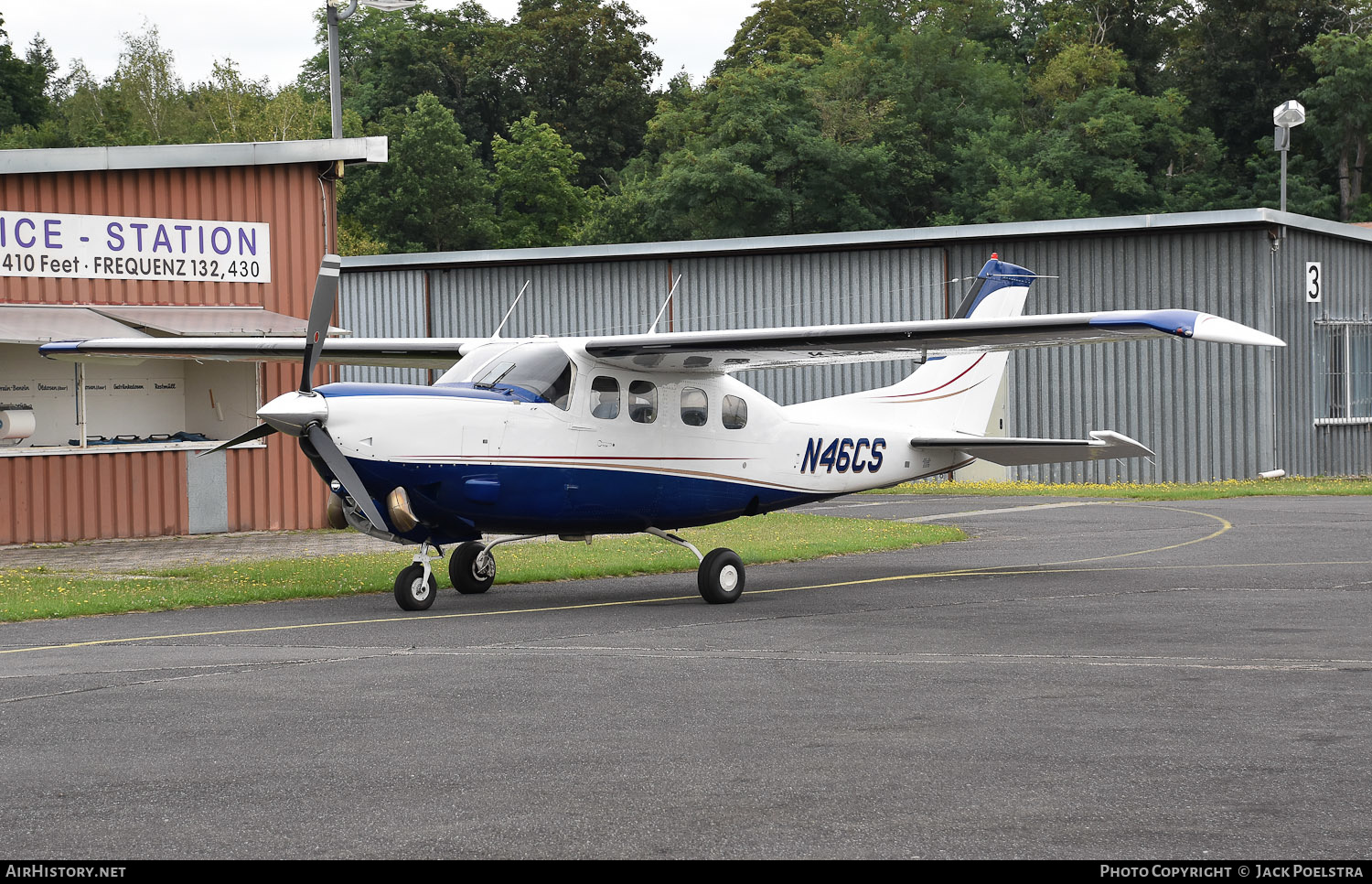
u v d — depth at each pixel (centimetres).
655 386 1455
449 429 1296
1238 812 598
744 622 1220
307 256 2441
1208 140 7381
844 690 878
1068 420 3173
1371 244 3434
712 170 6300
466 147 7188
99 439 2258
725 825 585
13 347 2153
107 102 8788
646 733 756
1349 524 2105
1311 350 3144
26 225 2106
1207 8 8144
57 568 1747
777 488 1573
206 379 2380
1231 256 3017
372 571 1634
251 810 613
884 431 1697
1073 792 630
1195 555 1736
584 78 9231
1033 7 9412
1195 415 3052
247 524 2347
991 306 1767
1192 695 849
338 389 1289
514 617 1271
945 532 2084
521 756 706
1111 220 3083
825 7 9400
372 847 560
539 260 3541
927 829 577
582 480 1389
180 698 862
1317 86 7344
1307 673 927
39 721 796
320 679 928
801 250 3356
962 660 996
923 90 7644
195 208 2295
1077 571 1598
